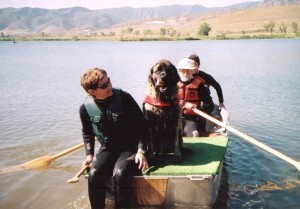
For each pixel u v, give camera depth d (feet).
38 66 91.40
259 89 47.62
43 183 18.95
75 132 28.27
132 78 61.31
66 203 16.84
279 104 37.45
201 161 15.88
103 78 14.06
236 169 20.30
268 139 25.73
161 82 14.96
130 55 129.80
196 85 20.86
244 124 29.76
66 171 20.56
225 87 50.11
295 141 25.17
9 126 30.14
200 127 22.04
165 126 15.67
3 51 190.08
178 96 15.64
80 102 40.93
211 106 21.72
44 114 34.68
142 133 15.14
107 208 15.44
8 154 23.41
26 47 251.80
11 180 19.33
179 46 203.00
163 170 14.97
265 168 20.44
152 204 15.15
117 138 15.24
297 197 17.01
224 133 21.25
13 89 51.44
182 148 16.70
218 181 16.94
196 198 14.85
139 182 14.90
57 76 67.92
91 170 14.67
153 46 210.59
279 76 60.54
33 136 27.25
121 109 14.69
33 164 16.30
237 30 545.85
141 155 14.73
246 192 17.48
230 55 118.21
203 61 94.89
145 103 15.84
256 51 140.26
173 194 14.94
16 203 16.88
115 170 14.58
